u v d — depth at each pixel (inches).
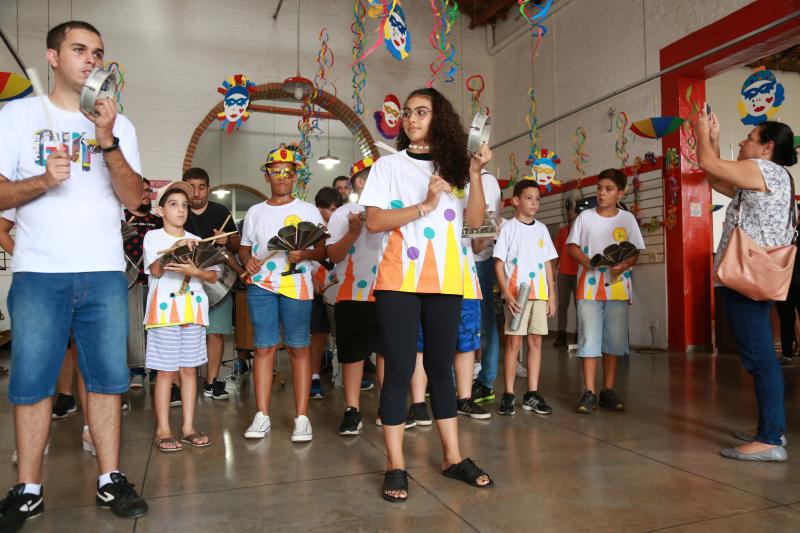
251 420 129.7
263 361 114.8
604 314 136.1
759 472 88.6
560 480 85.9
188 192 117.0
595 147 293.4
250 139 467.2
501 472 89.9
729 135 313.9
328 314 153.6
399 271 81.3
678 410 132.3
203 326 114.0
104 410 77.4
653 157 257.3
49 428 75.4
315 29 343.9
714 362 209.9
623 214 138.8
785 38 206.5
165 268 106.6
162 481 87.9
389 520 71.9
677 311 247.9
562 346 270.1
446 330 84.0
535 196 137.2
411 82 360.8
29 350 71.5
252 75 331.0
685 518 71.3
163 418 107.4
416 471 90.9
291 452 103.3
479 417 126.4
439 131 83.5
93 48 73.0
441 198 83.7
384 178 84.0
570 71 310.3
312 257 115.6
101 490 76.4
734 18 218.2
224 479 88.6
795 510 73.5
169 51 317.4
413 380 121.0
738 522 69.9
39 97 70.5
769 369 94.8
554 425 120.5
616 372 189.6
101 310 75.4
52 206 72.5
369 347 118.2
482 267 146.3
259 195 474.9
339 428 116.7
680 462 94.0
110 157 70.1
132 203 77.8
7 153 71.6
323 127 472.7
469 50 374.6
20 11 290.8
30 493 73.0
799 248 201.5
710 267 247.3
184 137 317.4
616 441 107.3
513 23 354.6
